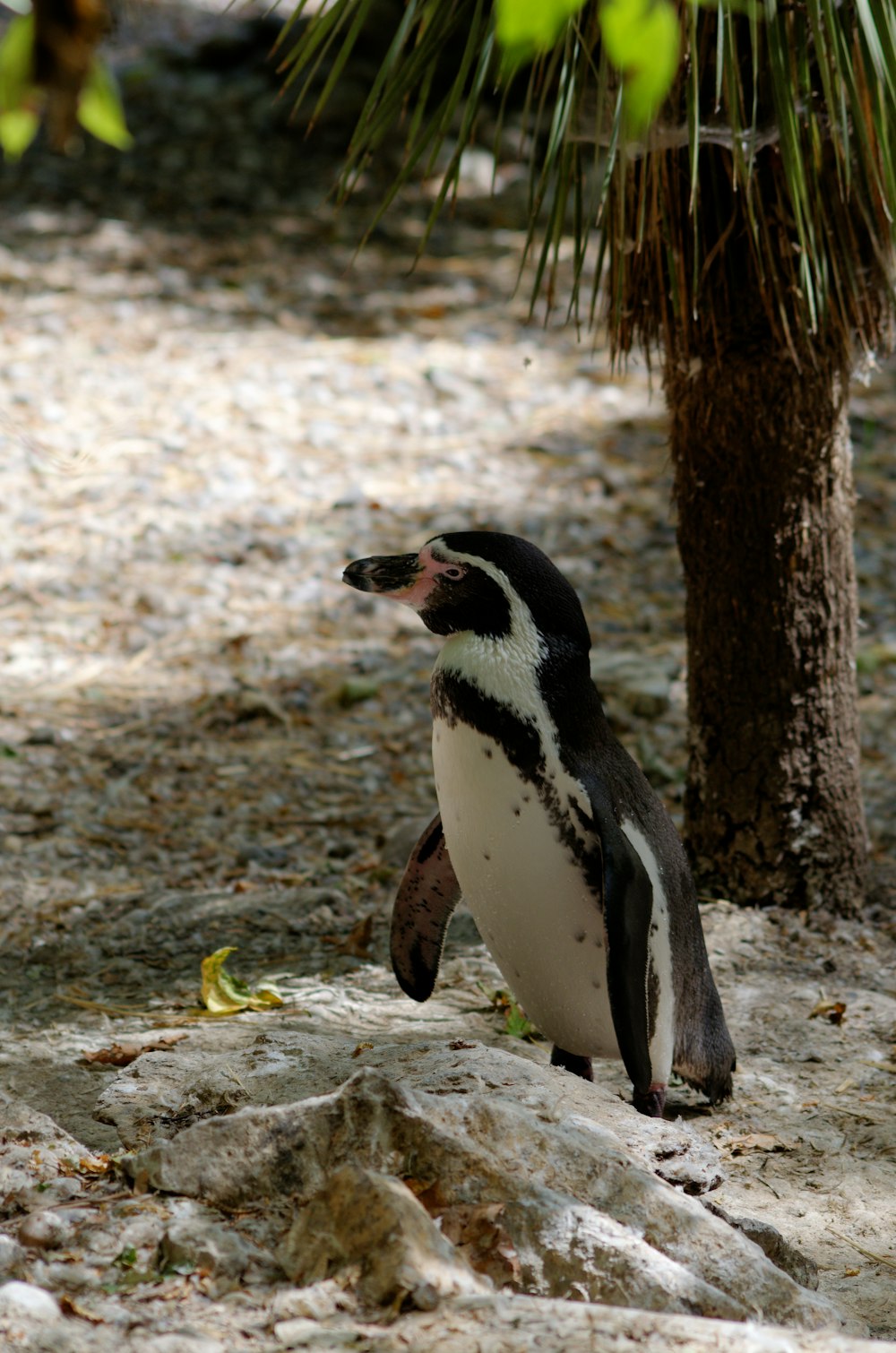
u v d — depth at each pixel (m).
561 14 4.41
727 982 12.75
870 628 22.23
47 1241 6.86
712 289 12.55
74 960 13.23
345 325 32.56
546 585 9.59
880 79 9.67
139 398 28.48
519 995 10.14
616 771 9.69
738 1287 7.02
